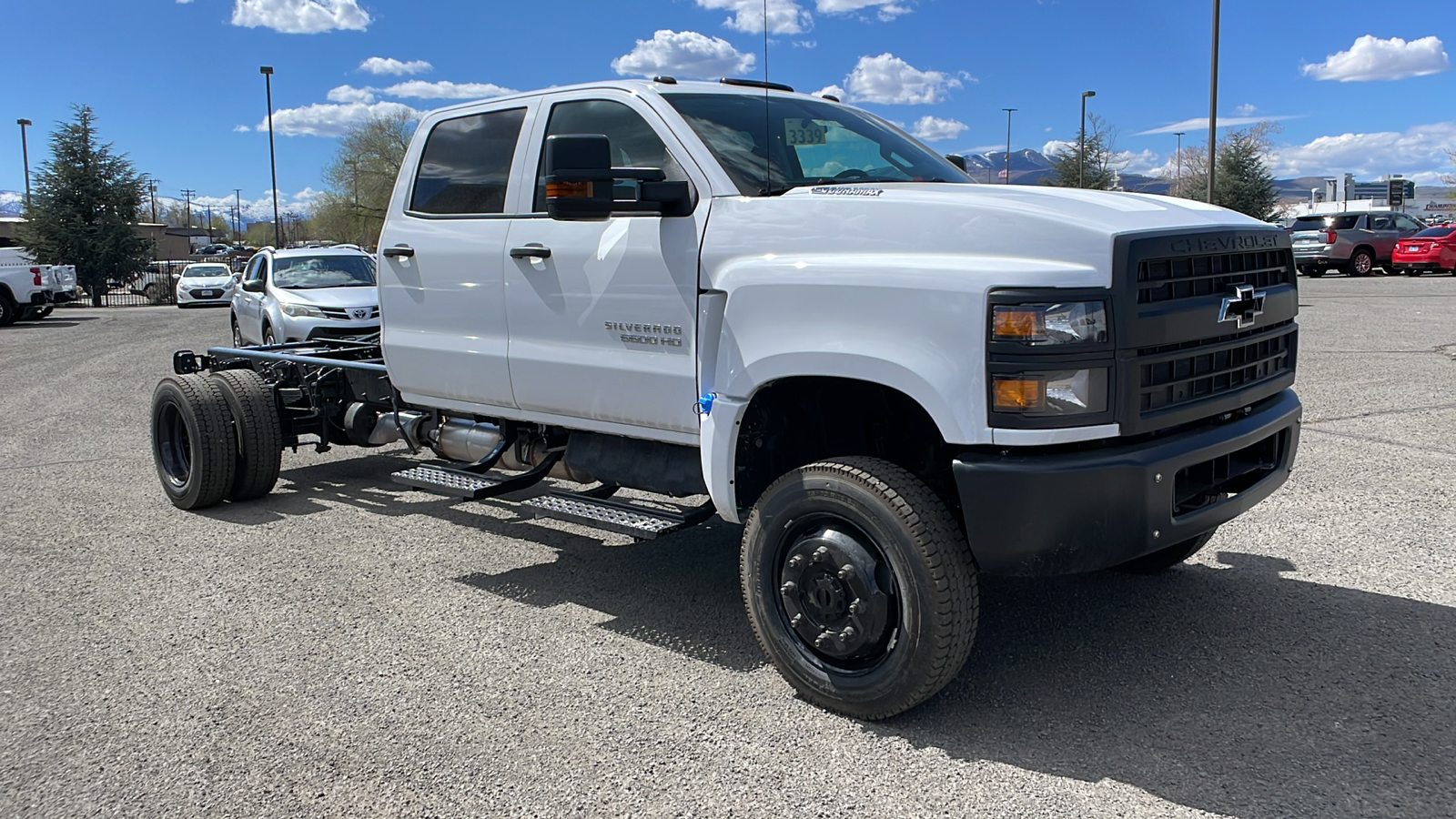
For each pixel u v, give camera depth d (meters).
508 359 4.76
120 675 3.99
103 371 14.52
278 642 4.32
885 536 3.33
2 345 19.62
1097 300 3.12
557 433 4.91
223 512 6.52
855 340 3.41
